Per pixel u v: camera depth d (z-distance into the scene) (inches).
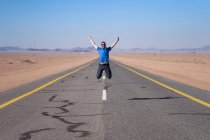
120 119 286.4
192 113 314.8
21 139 220.1
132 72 1037.8
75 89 536.7
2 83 653.3
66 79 749.9
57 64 1835.6
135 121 277.3
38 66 1533.0
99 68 534.0
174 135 227.9
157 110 331.9
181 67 1374.3
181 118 290.0
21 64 1736.0
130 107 351.6
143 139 217.6
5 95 455.2
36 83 644.1
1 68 1307.8
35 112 323.0
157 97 433.7
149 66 1510.8
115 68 1316.4
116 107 351.9
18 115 306.5
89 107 352.5
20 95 455.2
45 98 425.7
